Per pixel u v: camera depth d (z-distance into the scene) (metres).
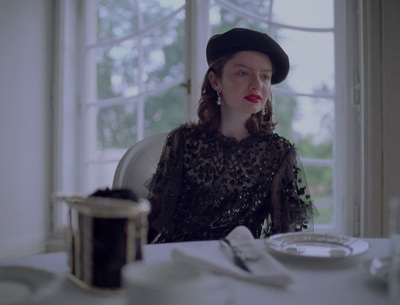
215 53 1.17
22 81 1.96
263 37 1.13
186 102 1.97
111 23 2.17
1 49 1.83
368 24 1.70
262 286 0.51
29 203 2.01
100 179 2.22
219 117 1.21
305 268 0.60
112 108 2.19
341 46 1.89
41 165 2.08
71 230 0.54
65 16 2.14
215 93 1.22
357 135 1.83
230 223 1.13
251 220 1.15
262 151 1.19
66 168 2.16
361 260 0.64
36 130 2.05
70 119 2.18
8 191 1.89
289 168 1.18
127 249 0.48
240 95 1.14
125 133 2.17
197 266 0.56
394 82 1.69
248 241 0.66
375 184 1.70
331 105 1.92
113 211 0.47
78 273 0.51
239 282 0.52
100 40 2.20
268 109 1.24
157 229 1.15
